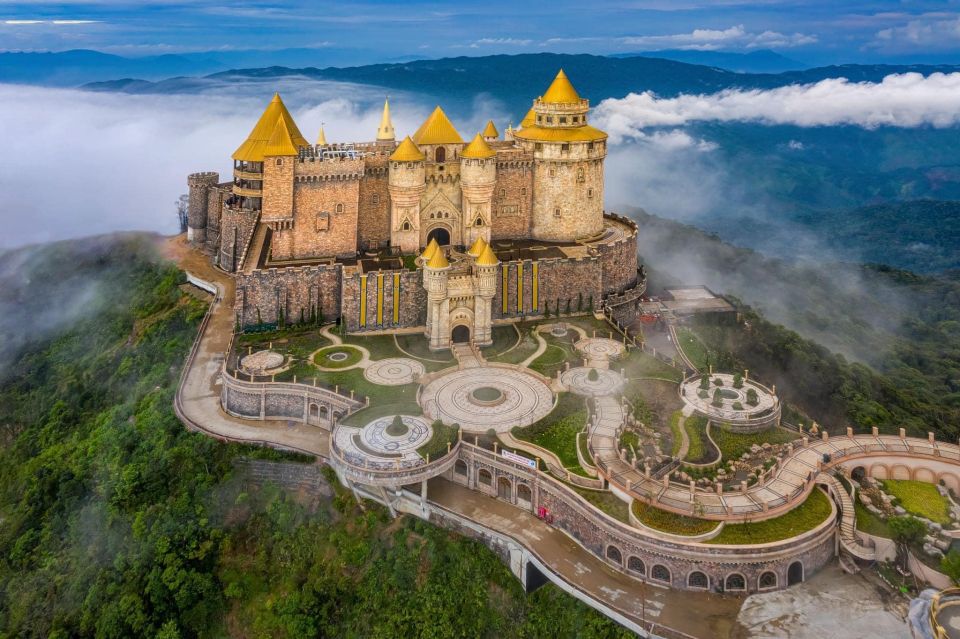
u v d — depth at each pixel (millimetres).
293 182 134000
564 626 79625
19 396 157500
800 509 84062
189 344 134625
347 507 94750
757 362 139500
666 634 73750
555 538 87688
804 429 111562
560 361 120750
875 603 77188
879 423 121812
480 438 98062
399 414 103000
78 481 113438
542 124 151875
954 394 151500
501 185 150000
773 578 78875
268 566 92500
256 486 100062
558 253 143375
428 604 84500
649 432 97750
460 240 147875
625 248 150125
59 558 103375
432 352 124562
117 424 121812
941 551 80938
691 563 78500
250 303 130875
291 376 113688
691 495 84000
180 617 89875
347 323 129875
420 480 91375
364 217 143125
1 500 124562
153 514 98438
